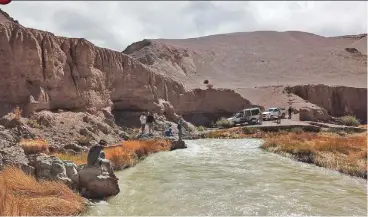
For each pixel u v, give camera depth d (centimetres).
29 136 1759
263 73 9200
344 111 5684
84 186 1123
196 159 1939
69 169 1114
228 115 4622
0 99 2000
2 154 1124
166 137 2803
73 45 2641
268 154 2155
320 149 2073
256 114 4012
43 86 2241
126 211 986
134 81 3388
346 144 2167
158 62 8162
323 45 11962
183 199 1115
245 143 2773
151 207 1027
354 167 1612
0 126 1688
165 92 4031
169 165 1741
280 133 3216
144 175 1489
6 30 2081
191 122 4350
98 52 2964
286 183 1373
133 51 9200
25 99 2092
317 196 1184
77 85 2550
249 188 1273
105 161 1184
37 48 2205
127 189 1240
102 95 2886
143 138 2636
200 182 1359
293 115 4906
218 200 1107
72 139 1989
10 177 980
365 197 1183
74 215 920
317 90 5762
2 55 2033
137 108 3400
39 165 1102
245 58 10394
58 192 984
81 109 2553
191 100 4462
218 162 1845
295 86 5878
